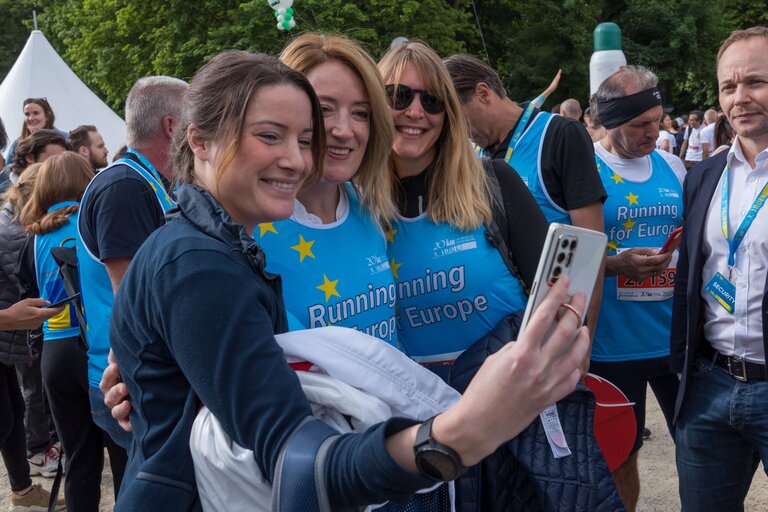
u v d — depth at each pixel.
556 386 1.09
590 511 1.86
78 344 3.27
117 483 3.45
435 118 2.21
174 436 1.35
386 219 2.17
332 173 1.98
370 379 1.47
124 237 2.79
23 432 4.33
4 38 35.81
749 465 2.83
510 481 1.91
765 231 2.60
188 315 1.26
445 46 22.53
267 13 20.78
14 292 4.23
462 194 2.22
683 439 2.89
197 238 1.34
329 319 1.97
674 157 3.83
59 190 3.80
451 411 1.11
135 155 3.01
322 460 1.15
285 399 1.22
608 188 3.57
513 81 28.50
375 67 2.04
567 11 27.88
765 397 2.63
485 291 2.21
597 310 2.92
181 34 22.92
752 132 2.61
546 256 1.17
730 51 2.66
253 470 1.27
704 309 2.81
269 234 1.95
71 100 11.02
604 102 3.57
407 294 2.27
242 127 1.42
